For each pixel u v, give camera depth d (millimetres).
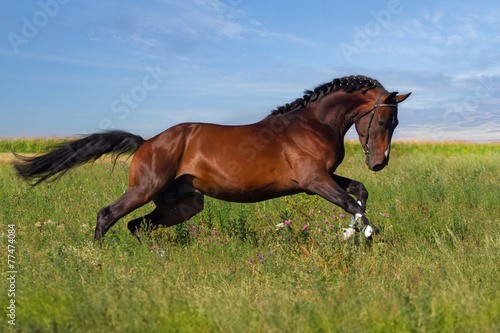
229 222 6117
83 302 3279
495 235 5285
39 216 6531
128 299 3373
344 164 14289
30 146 23219
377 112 5262
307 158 5035
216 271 4367
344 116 5387
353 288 3812
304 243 5055
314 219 6211
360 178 10570
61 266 4133
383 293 3695
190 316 3217
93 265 4301
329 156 5145
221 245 5164
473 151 21859
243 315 3232
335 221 6148
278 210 6988
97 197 7984
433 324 3053
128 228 5660
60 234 5559
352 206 4859
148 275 4215
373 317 3102
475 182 9203
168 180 5191
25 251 4492
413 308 3225
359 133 5500
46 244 5137
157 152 5180
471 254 4656
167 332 3043
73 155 5660
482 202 7406
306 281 3992
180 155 5172
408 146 24719
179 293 3750
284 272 4254
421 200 7703
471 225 5996
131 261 4621
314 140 5105
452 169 12211
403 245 5215
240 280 4184
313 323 3061
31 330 2900
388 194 8078
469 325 3074
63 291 3582
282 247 4887
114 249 4984
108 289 3639
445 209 6852
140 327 3012
